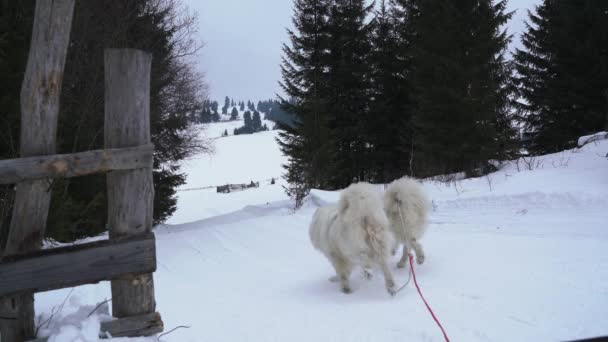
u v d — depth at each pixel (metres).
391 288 4.96
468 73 17.16
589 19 21.66
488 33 17.73
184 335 4.36
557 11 23.81
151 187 3.65
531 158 15.66
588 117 20.84
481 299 4.43
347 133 24.89
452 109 17.59
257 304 5.34
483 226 8.23
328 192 15.22
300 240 9.38
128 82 3.55
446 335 3.64
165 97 17.95
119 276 3.48
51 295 5.62
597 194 8.60
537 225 7.72
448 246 7.03
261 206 18.30
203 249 9.61
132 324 3.53
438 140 18.27
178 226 16.56
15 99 8.64
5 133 8.65
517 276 5.02
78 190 12.27
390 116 25.59
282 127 25.33
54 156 3.29
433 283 5.20
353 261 5.23
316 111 19.20
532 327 3.66
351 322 4.23
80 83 12.83
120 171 3.53
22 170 3.21
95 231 12.94
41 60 3.35
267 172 65.56
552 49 23.09
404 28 24.58
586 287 4.43
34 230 3.38
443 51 18.53
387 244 5.09
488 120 17.39
